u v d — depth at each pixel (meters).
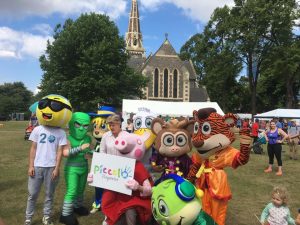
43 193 5.32
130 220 2.92
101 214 4.28
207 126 3.04
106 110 4.63
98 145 4.45
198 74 41.50
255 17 26.14
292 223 3.12
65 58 23.83
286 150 12.15
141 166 3.03
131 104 17.34
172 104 17.89
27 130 14.50
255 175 7.09
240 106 38.84
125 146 3.07
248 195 5.44
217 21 29.66
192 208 2.67
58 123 3.68
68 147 3.82
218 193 3.01
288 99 27.88
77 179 3.93
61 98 3.77
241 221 4.22
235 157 3.00
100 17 24.92
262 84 35.34
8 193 5.28
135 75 25.64
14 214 4.27
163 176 3.09
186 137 3.18
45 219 3.72
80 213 4.24
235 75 30.72
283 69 26.05
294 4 26.05
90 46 23.28
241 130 2.99
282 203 3.14
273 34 26.78
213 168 3.08
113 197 3.05
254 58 28.95
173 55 37.34
